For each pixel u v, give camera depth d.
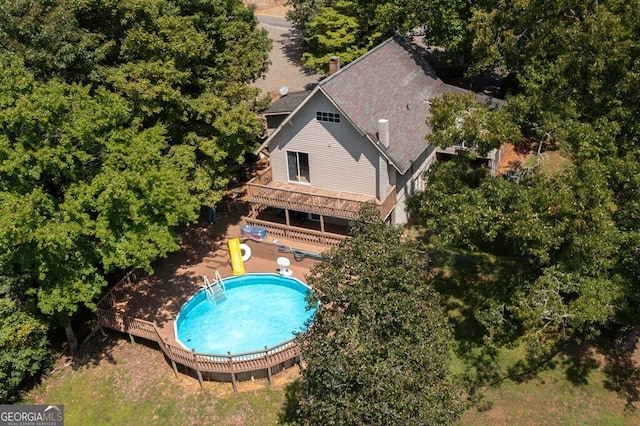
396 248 15.75
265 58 37.50
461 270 27.92
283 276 29.25
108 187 21.84
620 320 20.70
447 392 15.14
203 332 26.23
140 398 23.84
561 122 19.41
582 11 22.41
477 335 25.02
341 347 14.95
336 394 14.95
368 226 16.48
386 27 40.50
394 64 34.16
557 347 24.09
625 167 17.92
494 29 29.16
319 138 29.73
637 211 18.31
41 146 21.89
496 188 19.62
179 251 32.12
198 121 30.14
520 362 23.70
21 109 20.55
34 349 24.20
